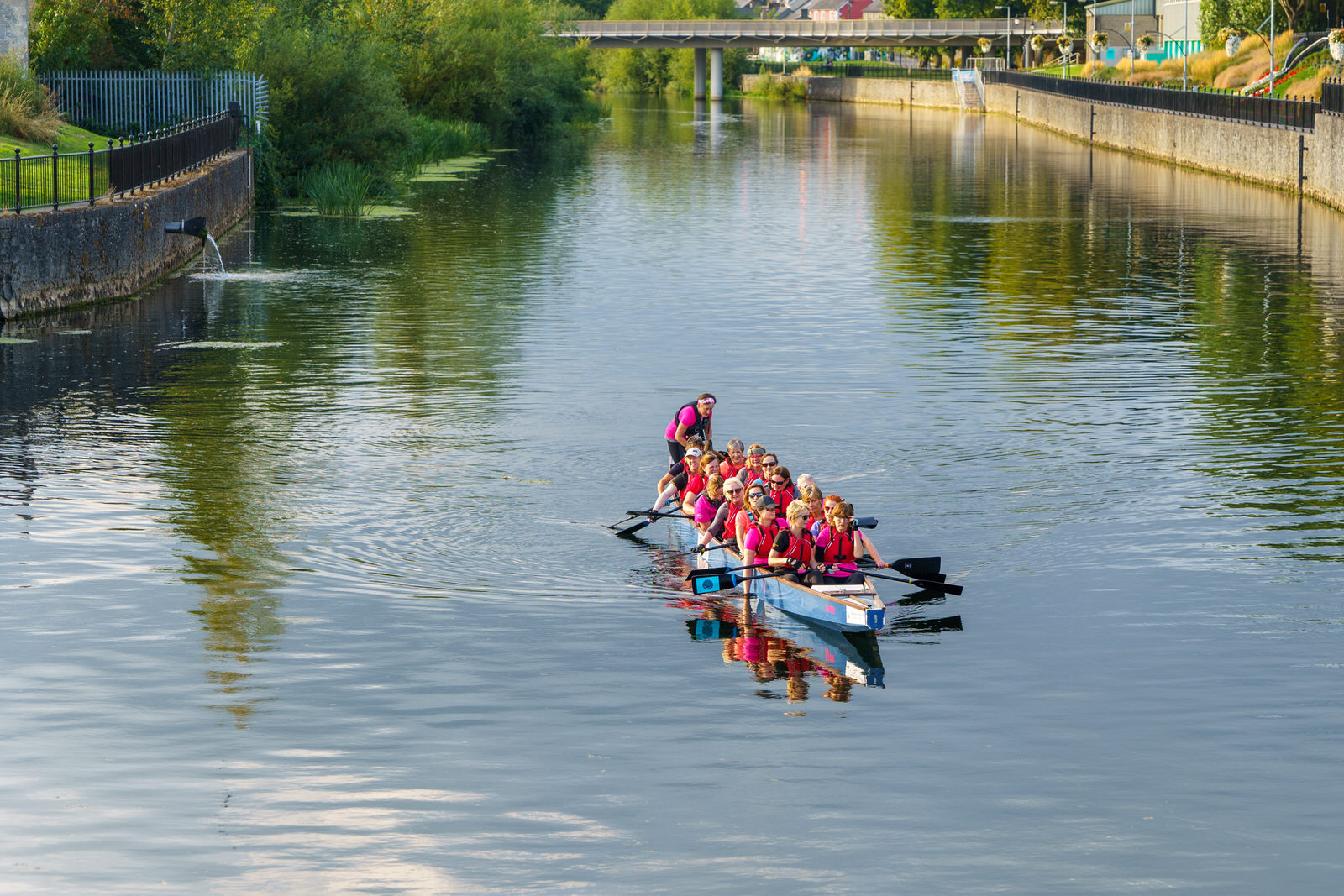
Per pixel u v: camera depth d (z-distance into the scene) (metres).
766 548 14.48
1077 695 11.88
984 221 50.38
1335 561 15.09
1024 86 126.31
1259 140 64.25
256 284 35.12
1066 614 13.77
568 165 75.44
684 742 10.95
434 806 9.87
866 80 171.50
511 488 17.88
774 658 12.79
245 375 24.52
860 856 9.25
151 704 11.49
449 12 87.44
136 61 53.22
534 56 97.31
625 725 11.27
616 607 14.05
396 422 21.20
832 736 11.06
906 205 55.94
